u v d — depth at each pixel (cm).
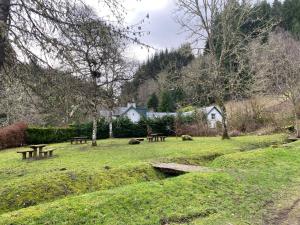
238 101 3628
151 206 788
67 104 871
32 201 1002
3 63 827
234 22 2686
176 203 818
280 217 769
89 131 3466
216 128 3556
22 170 1456
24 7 811
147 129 3553
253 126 3412
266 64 3416
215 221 722
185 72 2681
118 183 1189
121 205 779
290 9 6216
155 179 1294
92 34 816
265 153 1647
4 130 2912
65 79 841
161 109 6681
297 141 2175
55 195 1045
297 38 5169
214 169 1277
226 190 965
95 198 811
